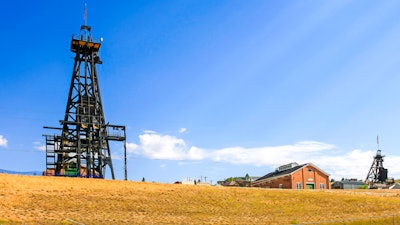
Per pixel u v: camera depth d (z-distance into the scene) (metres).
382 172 171.25
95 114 110.62
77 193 65.81
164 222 52.28
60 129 106.38
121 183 78.38
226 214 61.09
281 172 127.88
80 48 115.12
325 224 54.72
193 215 59.06
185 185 82.12
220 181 148.38
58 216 51.41
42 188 66.19
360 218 57.88
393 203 71.69
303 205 69.38
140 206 61.97
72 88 111.88
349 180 146.75
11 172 91.25
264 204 69.06
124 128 109.62
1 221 45.75
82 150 107.56
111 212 56.94
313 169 118.88
